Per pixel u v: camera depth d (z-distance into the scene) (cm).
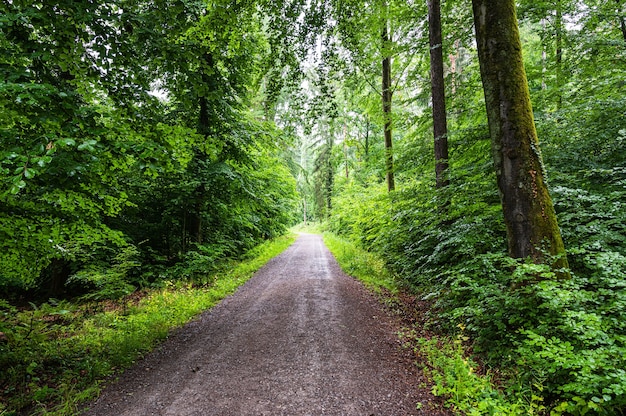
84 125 371
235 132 1112
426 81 1103
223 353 483
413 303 718
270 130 1263
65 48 413
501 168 445
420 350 469
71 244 602
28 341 483
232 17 595
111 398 360
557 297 343
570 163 630
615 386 242
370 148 2266
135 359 464
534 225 418
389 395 356
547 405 309
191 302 752
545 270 377
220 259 1282
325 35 735
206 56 994
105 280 755
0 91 310
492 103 449
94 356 459
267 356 468
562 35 959
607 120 620
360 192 2022
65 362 441
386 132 1354
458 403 323
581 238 496
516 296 410
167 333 573
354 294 839
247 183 1212
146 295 891
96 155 396
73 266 905
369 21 999
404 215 891
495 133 450
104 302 839
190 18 679
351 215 1884
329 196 3300
